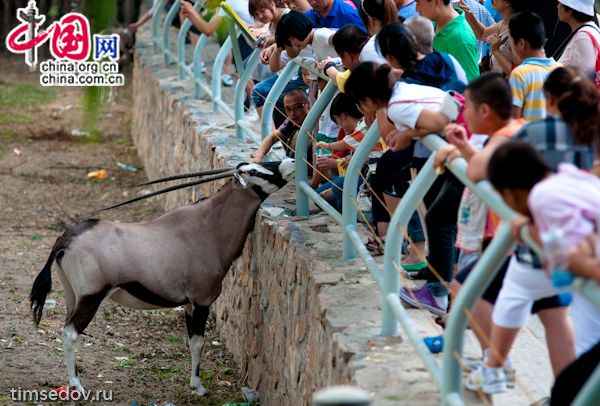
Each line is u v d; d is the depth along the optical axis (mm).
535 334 6156
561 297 4617
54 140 17922
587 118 4273
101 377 8477
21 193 15008
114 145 18234
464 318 4285
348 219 6820
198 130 11609
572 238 3604
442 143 5004
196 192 11656
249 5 9438
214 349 9781
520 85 6148
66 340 7922
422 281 6402
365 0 7219
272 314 8008
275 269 7910
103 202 14891
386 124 5855
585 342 4512
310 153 8914
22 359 8688
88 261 7832
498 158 3914
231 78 14531
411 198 5367
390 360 5320
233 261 8922
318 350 6293
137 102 17906
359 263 6891
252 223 8602
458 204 5656
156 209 14523
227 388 8734
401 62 5984
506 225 3977
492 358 4641
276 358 7816
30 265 11664
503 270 4871
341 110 7590
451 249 5789
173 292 8258
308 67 7875
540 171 3881
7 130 18125
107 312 10234
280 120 10031
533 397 5109
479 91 4824
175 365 9094
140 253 8086
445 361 4398
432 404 4832
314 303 6504
